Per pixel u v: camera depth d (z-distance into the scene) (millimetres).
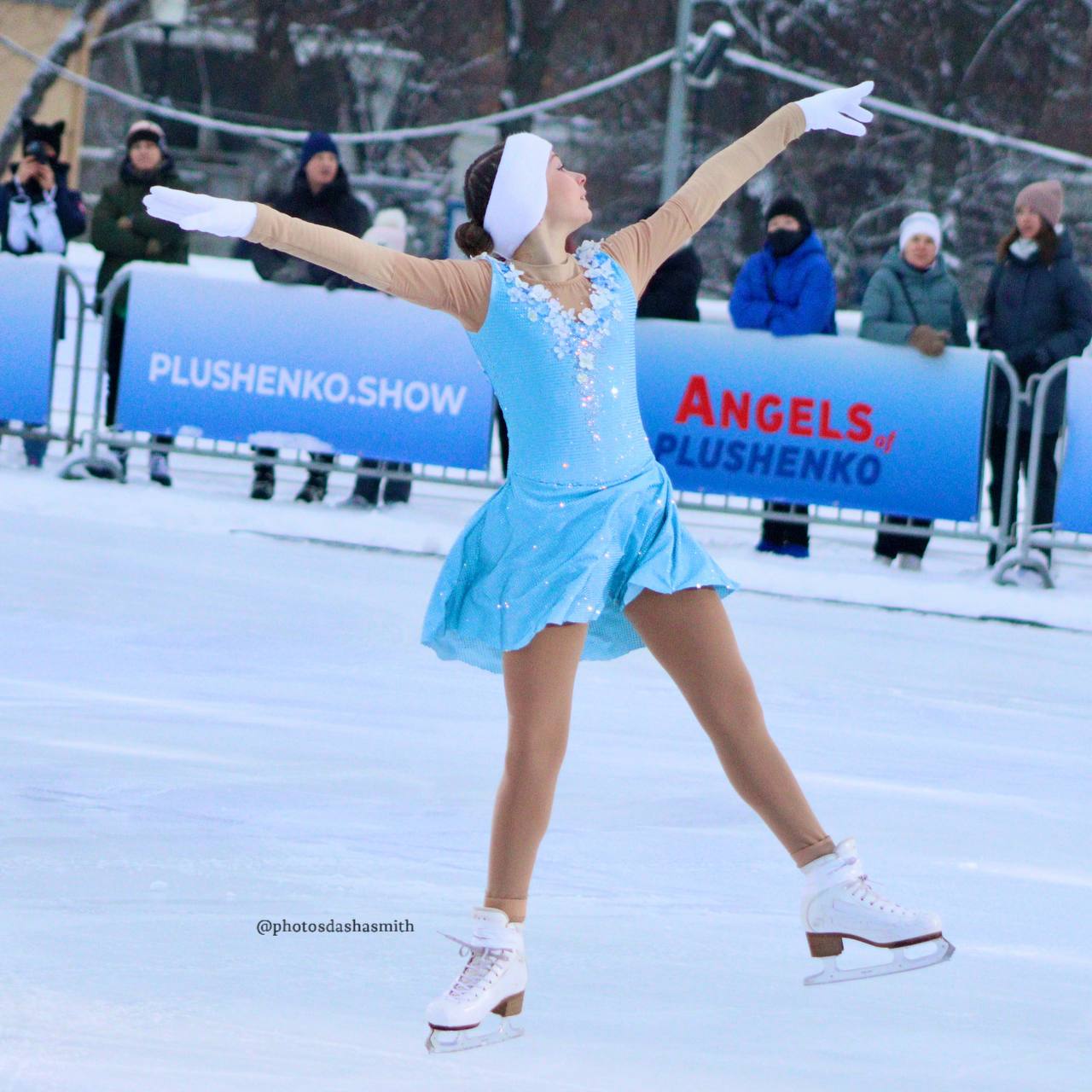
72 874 11016
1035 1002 9617
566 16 97750
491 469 35062
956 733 16953
